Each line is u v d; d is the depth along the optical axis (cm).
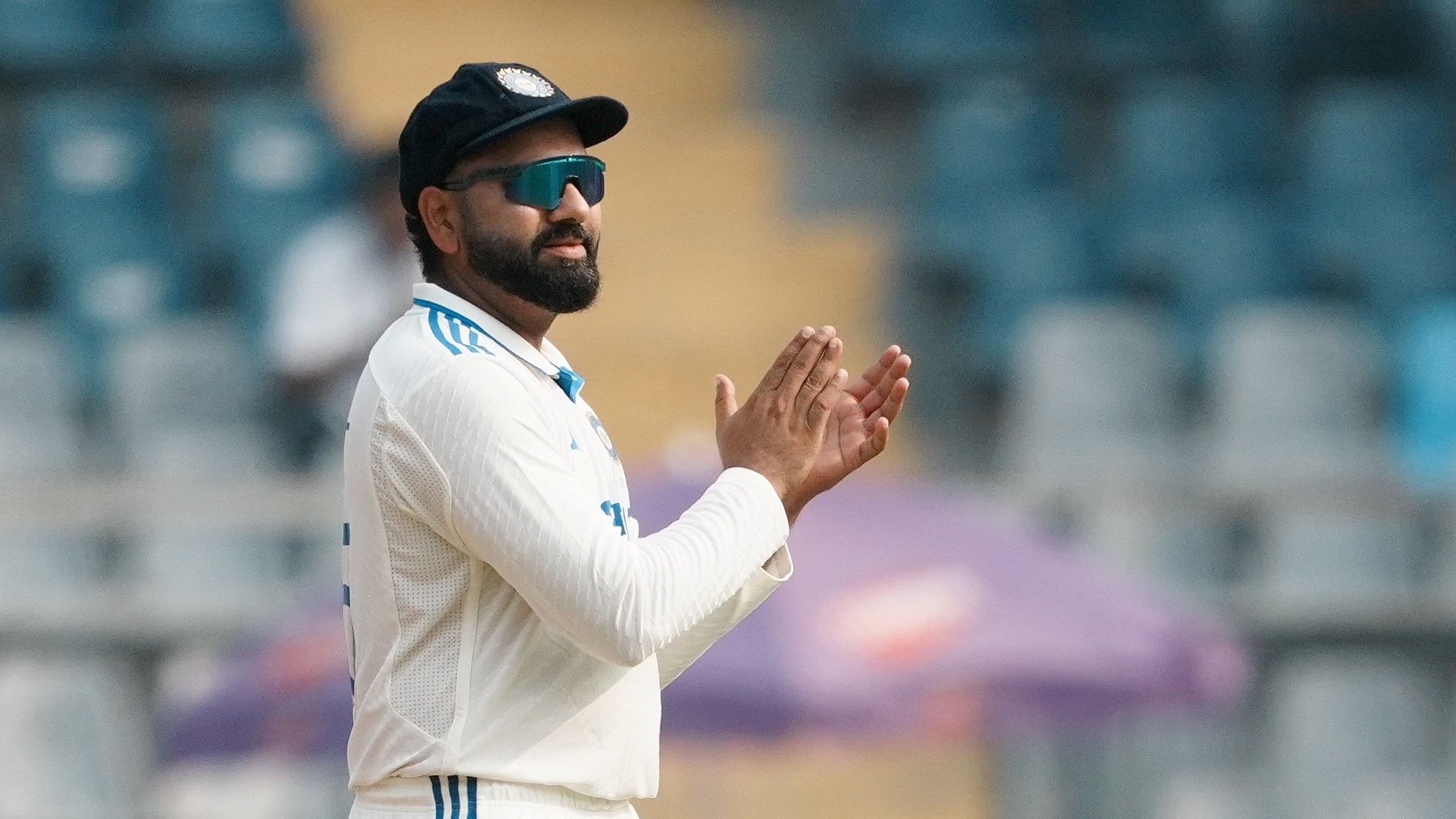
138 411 3512
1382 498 2805
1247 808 2744
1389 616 2783
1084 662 1945
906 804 2905
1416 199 4216
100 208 4369
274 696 1947
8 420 3525
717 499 1005
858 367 4003
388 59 4800
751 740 1872
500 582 998
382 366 1003
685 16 5022
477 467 960
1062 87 4703
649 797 1057
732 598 1057
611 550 955
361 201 2758
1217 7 4694
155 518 2794
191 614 2705
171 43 4700
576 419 1023
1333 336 3550
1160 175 4359
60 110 4472
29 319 4100
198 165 4628
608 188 4459
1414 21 4562
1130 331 3622
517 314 1027
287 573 2914
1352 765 2764
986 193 4428
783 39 4988
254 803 2733
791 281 4191
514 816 984
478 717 988
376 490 987
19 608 2697
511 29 4919
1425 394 3478
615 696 1018
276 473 3447
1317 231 4088
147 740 2691
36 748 2658
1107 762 2773
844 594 1967
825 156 4600
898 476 3738
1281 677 2798
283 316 2727
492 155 994
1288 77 4609
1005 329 3947
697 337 4016
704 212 4416
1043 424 3581
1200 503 2744
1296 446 3484
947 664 1917
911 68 4688
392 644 998
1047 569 2038
